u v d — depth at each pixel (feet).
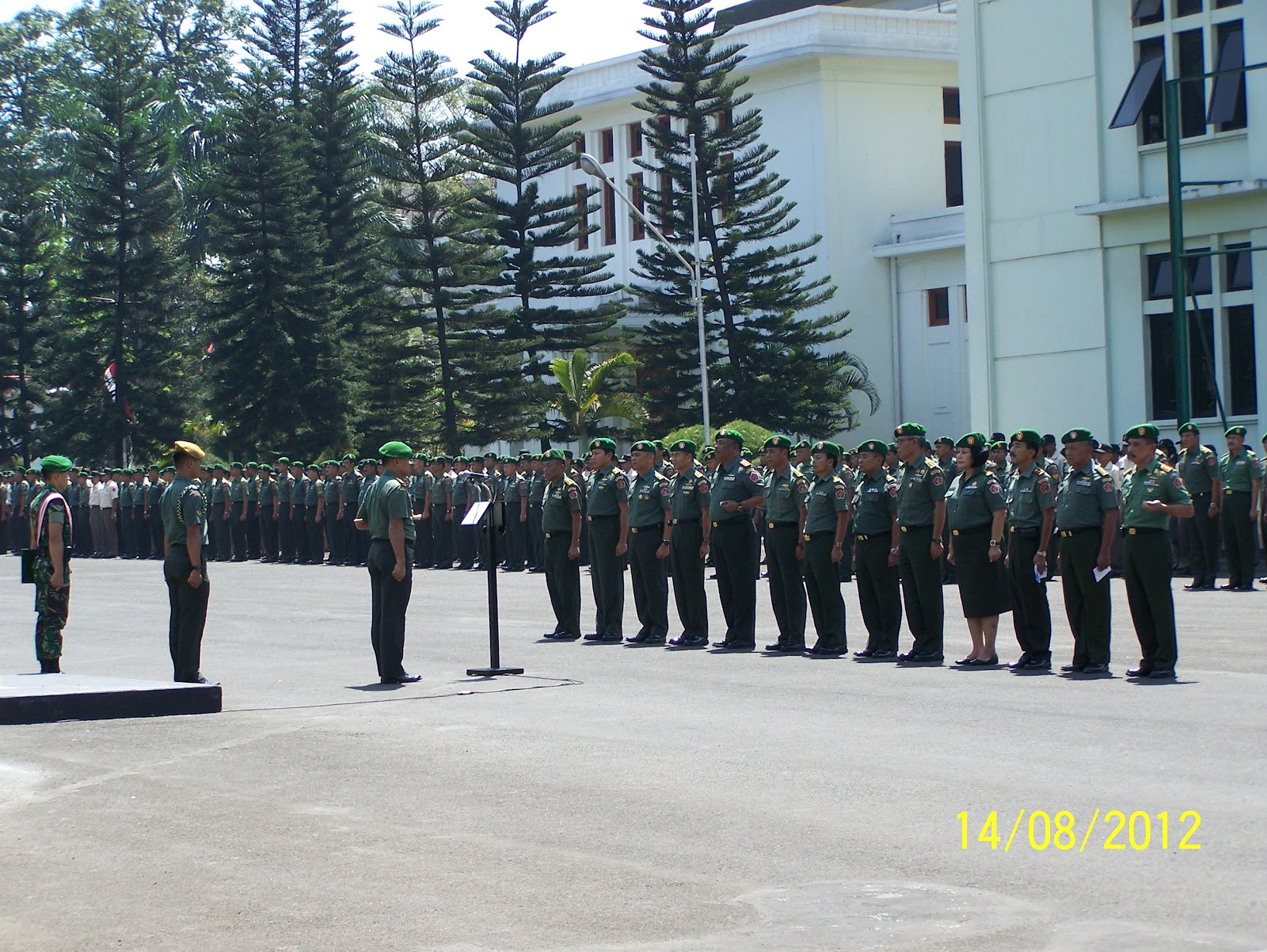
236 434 154.51
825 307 140.05
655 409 130.41
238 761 28.40
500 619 58.34
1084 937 17.11
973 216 100.78
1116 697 33.27
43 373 167.53
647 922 18.19
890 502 42.91
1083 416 95.96
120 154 160.25
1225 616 50.70
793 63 140.97
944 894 18.90
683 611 48.60
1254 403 88.99
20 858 21.88
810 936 17.48
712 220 124.26
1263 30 87.15
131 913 19.15
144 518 114.01
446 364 135.13
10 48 222.69
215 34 228.22
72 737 31.07
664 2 121.19
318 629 56.18
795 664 42.04
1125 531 36.81
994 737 28.48
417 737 30.55
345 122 156.97
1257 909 17.81
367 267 155.74
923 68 143.64
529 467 88.84
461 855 21.42
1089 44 94.43
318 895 19.69
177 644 39.34
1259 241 87.76
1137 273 93.20
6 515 128.26
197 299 177.17
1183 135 91.25
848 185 140.77
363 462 101.91
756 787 24.85
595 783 25.64
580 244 159.63
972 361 101.50
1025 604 38.91
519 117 132.57
